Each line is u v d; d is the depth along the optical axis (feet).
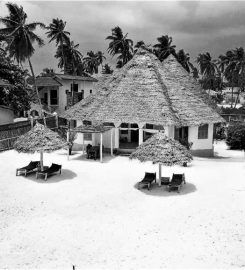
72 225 50.90
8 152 99.86
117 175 77.25
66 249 43.73
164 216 53.78
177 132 100.53
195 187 68.03
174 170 81.46
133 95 101.09
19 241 45.80
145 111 96.07
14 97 141.28
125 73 107.86
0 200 61.05
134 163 88.53
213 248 43.21
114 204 59.36
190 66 295.48
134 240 45.98
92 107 103.19
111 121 97.45
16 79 145.18
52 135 75.10
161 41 263.49
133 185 69.82
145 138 106.52
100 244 44.98
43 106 195.31
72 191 65.92
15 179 73.41
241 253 41.83
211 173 78.33
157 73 108.06
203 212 54.85
